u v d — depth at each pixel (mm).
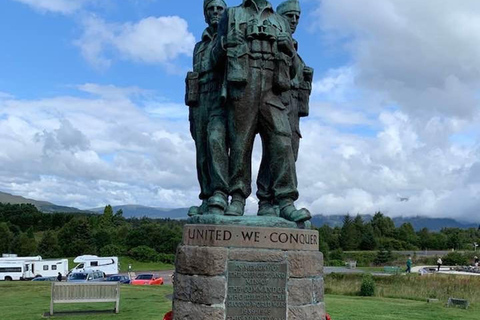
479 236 106812
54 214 97000
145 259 65062
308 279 6539
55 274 48031
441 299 23578
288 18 7988
